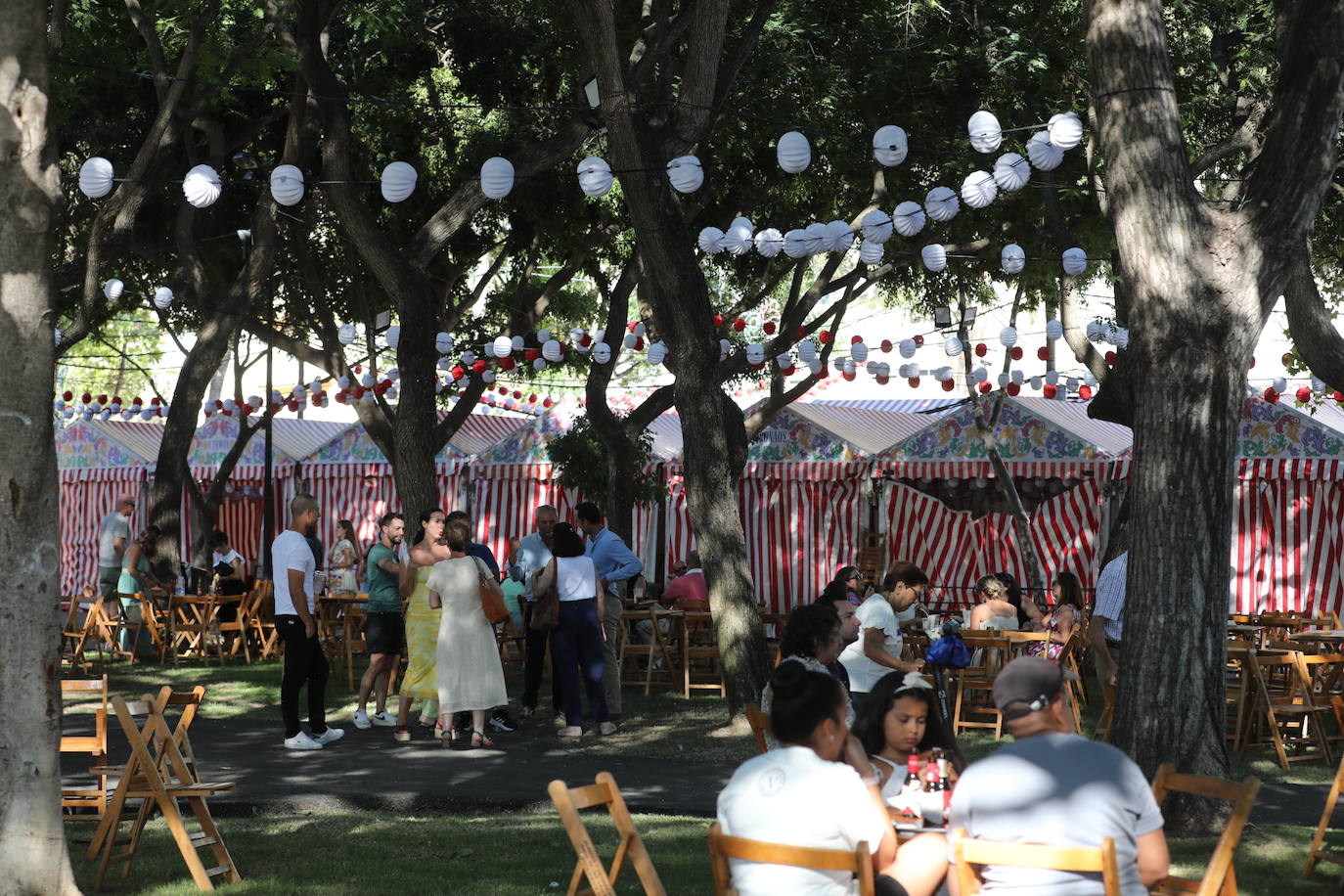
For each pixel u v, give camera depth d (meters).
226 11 16.20
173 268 19.70
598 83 11.39
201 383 19.70
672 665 15.76
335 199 15.01
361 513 23.00
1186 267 7.91
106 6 16.03
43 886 5.91
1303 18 7.95
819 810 4.53
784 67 16.28
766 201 19.12
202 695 7.49
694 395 12.21
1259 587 18.09
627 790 9.52
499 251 21.95
